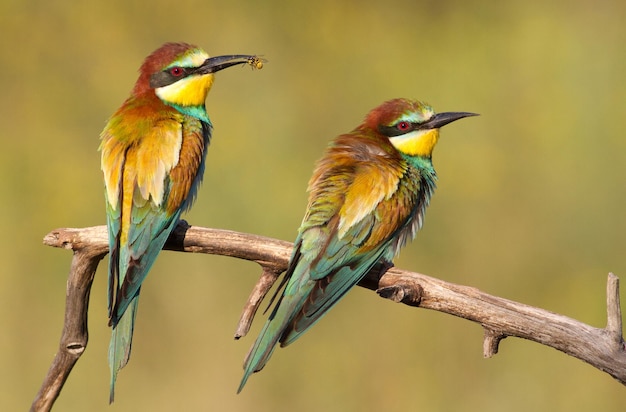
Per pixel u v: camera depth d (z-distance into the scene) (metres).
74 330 7.51
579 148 13.40
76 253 7.54
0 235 12.35
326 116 13.80
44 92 13.69
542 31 14.27
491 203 12.99
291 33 14.34
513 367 11.53
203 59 8.91
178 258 11.62
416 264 12.56
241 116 13.37
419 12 14.78
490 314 6.98
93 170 13.16
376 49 14.44
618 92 13.81
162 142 8.33
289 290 7.48
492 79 14.13
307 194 12.69
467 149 13.48
